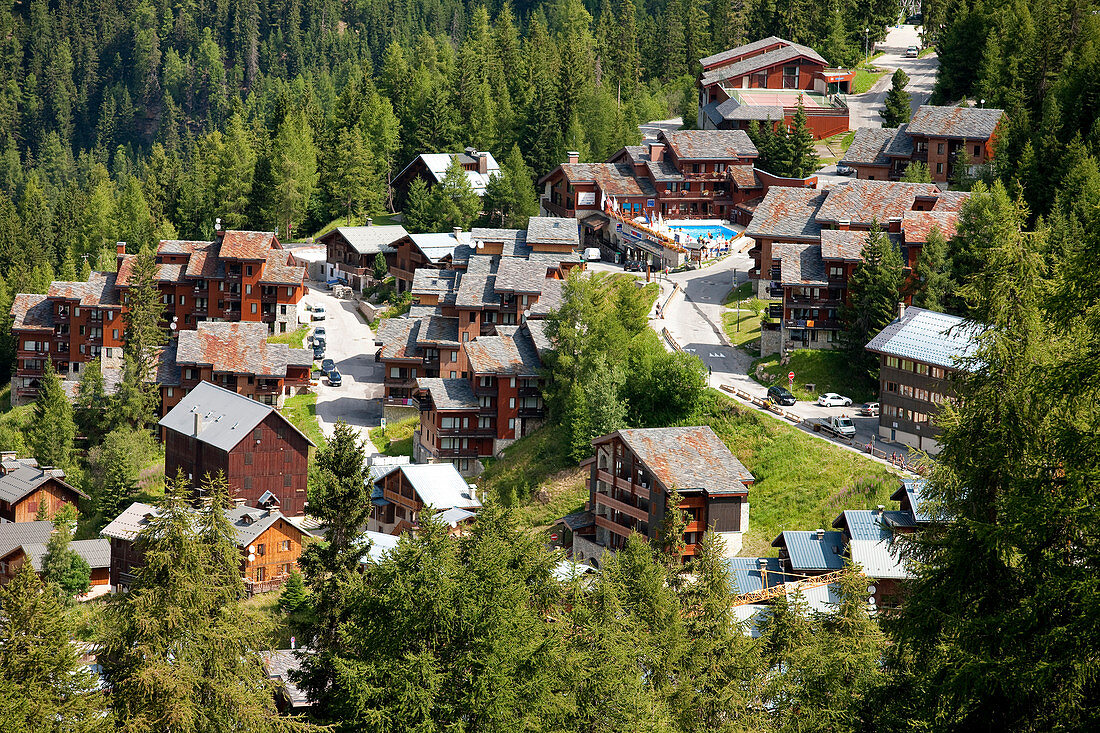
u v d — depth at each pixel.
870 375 136.25
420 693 51.56
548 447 143.00
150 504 138.75
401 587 55.06
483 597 55.59
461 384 153.38
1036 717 36.91
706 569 83.44
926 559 41.84
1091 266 37.41
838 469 120.06
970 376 41.44
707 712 63.25
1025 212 42.25
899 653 42.53
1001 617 36.91
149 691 49.59
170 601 51.69
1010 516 37.22
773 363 146.12
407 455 159.12
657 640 69.06
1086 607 34.44
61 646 51.97
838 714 49.44
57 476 147.50
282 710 71.06
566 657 56.62
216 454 142.38
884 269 139.12
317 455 90.06
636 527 117.06
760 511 119.12
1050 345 39.94
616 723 56.94
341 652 58.44
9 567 128.12
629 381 137.75
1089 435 36.62
